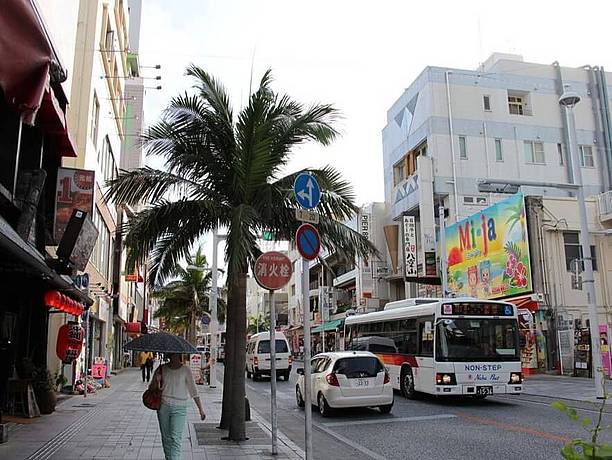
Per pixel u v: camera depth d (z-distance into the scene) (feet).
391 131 141.38
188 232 37.14
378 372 50.31
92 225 45.34
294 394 73.00
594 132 130.82
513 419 44.86
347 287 184.03
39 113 35.86
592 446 12.80
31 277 40.06
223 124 37.58
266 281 30.89
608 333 78.89
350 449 34.65
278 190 36.78
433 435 38.83
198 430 39.14
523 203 90.63
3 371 46.24
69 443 34.37
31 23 16.01
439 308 55.26
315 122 37.99
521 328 86.43
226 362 39.52
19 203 35.63
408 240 120.37
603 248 93.71
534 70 131.23
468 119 124.26
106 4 85.71
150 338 25.99
